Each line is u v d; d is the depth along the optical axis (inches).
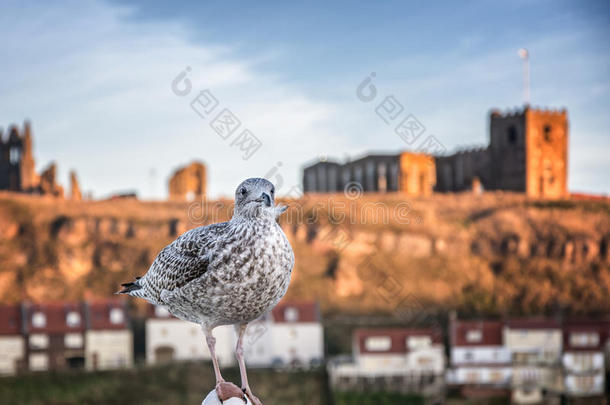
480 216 2716.5
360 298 2581.2
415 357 2050.9
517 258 2667.3
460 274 2637.8
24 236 2691.9
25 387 1956.2
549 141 2650.1
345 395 1937.7
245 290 212.7
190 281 215.9
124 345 2225.6
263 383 1971.0
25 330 2161.7
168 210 2696.9
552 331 2079.2
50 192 2780.5
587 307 2559.1
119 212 2775.6
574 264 2659.9
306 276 2588.6
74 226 2743.6
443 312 2549.2
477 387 2027.6
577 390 2047.2
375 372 2031.3
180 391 1923.0
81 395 1926.7
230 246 211.8
